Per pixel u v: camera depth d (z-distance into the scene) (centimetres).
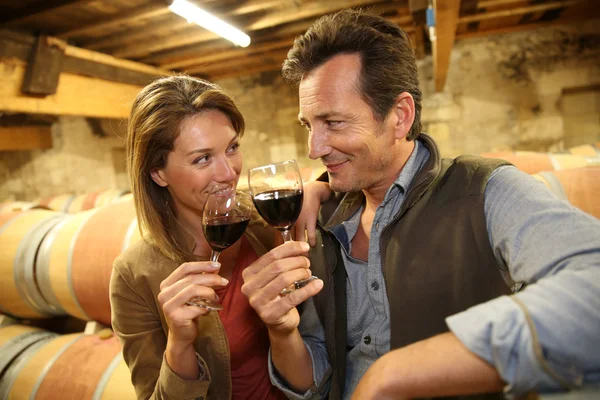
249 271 96
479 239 97
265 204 97
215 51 585
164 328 127
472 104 671
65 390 171
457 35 646
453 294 98
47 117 729
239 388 134
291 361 111
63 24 406
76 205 456
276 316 93
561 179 163
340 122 102
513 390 64
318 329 123
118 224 194
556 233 78
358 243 120
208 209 103
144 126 123
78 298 194
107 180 827
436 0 261
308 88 103
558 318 62
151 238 135
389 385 70
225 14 423
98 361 176
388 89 102
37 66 380
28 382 180
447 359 69
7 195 771
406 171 111
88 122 794
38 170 752
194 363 114
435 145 114
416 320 100
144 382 127
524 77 643
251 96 792
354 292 116
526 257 81
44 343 198
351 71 100
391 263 106
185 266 99
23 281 208
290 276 91
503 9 517
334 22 105
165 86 126
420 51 641
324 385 117
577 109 643
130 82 525
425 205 107
